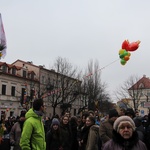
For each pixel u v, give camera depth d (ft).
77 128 30.45
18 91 164.76
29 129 17.56
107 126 21.11
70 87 167.22
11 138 28.04
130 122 12.05
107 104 226.17
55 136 23.13
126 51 37.78
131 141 11.83
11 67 163.22
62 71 164.66
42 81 185.88
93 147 21.65
